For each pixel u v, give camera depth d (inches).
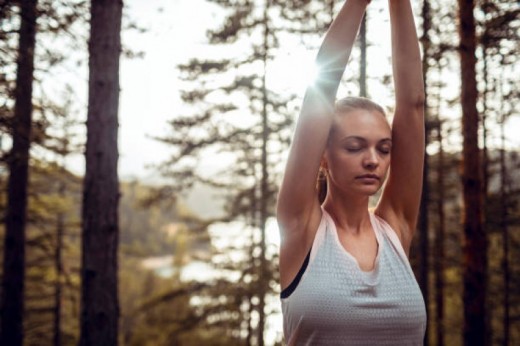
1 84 231.6
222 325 555.5
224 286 550.6
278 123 514.3
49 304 740.7
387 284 43.4
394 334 42.4
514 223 528.4
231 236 578.2
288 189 44.9
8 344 350.3
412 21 48.8
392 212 51.6
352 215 47.1
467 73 327.6
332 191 47.9
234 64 498.6
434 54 332.5
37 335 650.8
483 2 314.0
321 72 43.6
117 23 235.6
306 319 42.7
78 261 686.5
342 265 43.3
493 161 544.1
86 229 228.2
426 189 431.2
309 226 44.9
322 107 43.8
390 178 51.9
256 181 561.0
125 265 1612.9
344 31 42.8
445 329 538.3
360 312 41.9
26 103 258.4
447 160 562.9
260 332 503.5
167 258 2908.5
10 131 250.5
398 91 50.1
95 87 230.4
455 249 625.3
